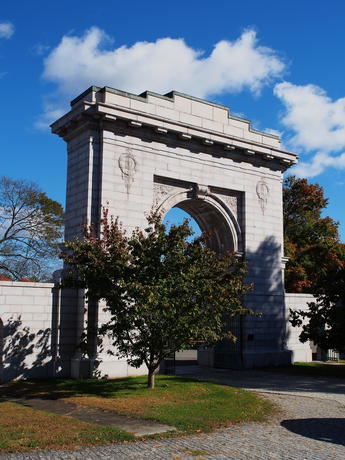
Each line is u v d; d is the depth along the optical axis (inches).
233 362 1194.0
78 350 967.6
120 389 791.1
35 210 1850.4
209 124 1206.3
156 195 1114.1
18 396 737.0
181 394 739.4
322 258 2006.6
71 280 794.8
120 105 1064.8
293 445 458.9
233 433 505.4
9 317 922.1
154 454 420.2
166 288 738.8
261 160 1298.0
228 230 1240.8
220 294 775.7
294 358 1332.4
